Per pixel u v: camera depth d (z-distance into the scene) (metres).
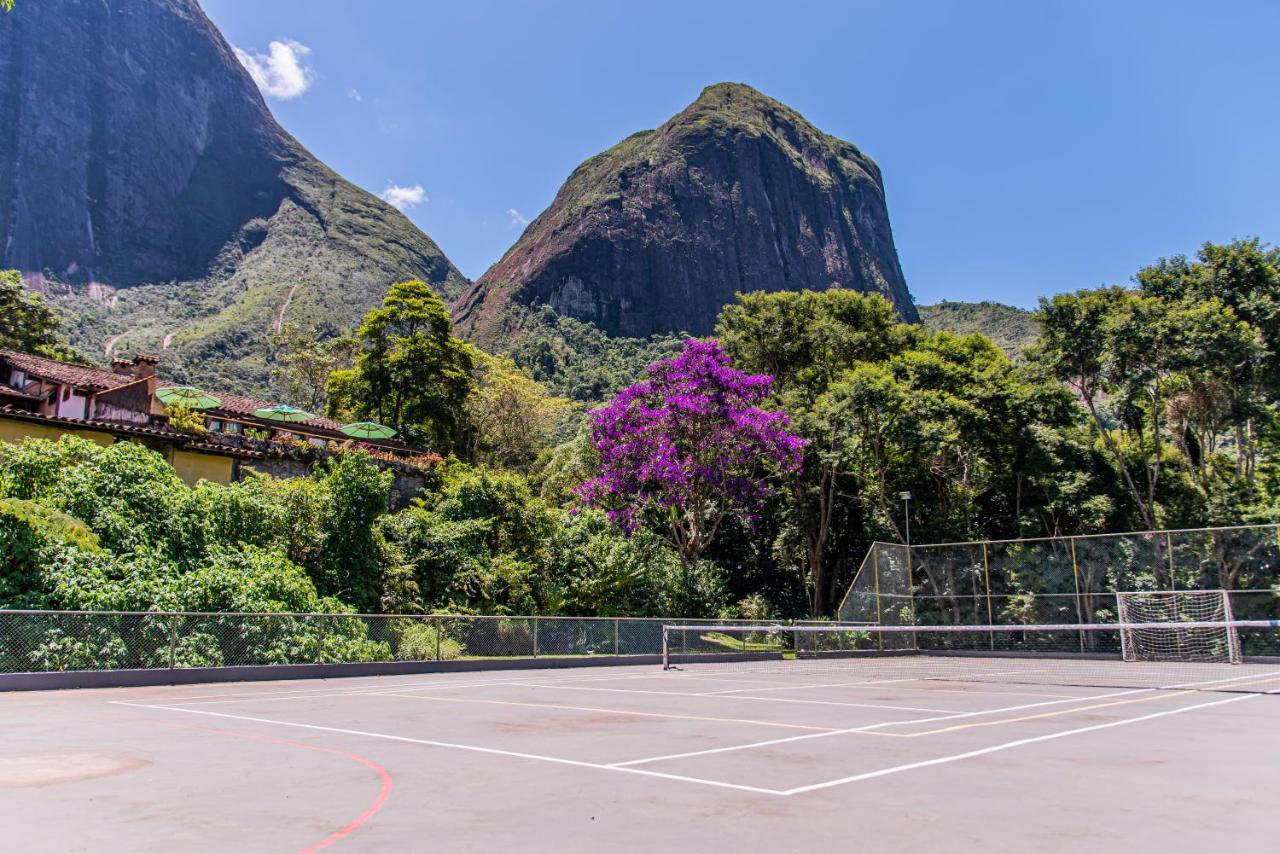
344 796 6.45
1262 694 16.80
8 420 25.62
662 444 35.38
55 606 17.91
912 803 6.29
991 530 45.03
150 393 33.25
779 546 42.91
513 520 31.08
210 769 7.56
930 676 22.59
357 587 25.22
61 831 5.29
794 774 7.51
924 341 49.41
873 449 41.22
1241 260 42.03
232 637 19.09
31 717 11.70
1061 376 41.12
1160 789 6.88
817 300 49.84
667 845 5.08
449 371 57.03
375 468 27.44
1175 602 29.69
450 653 23.17
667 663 25.88
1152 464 46.69
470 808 6.06
